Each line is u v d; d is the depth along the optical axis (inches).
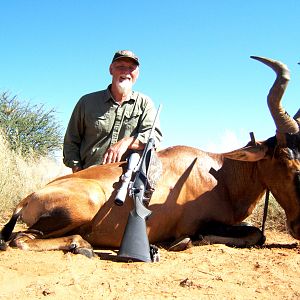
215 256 80.0
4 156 155.8
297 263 75.9
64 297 57.4
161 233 91.3
